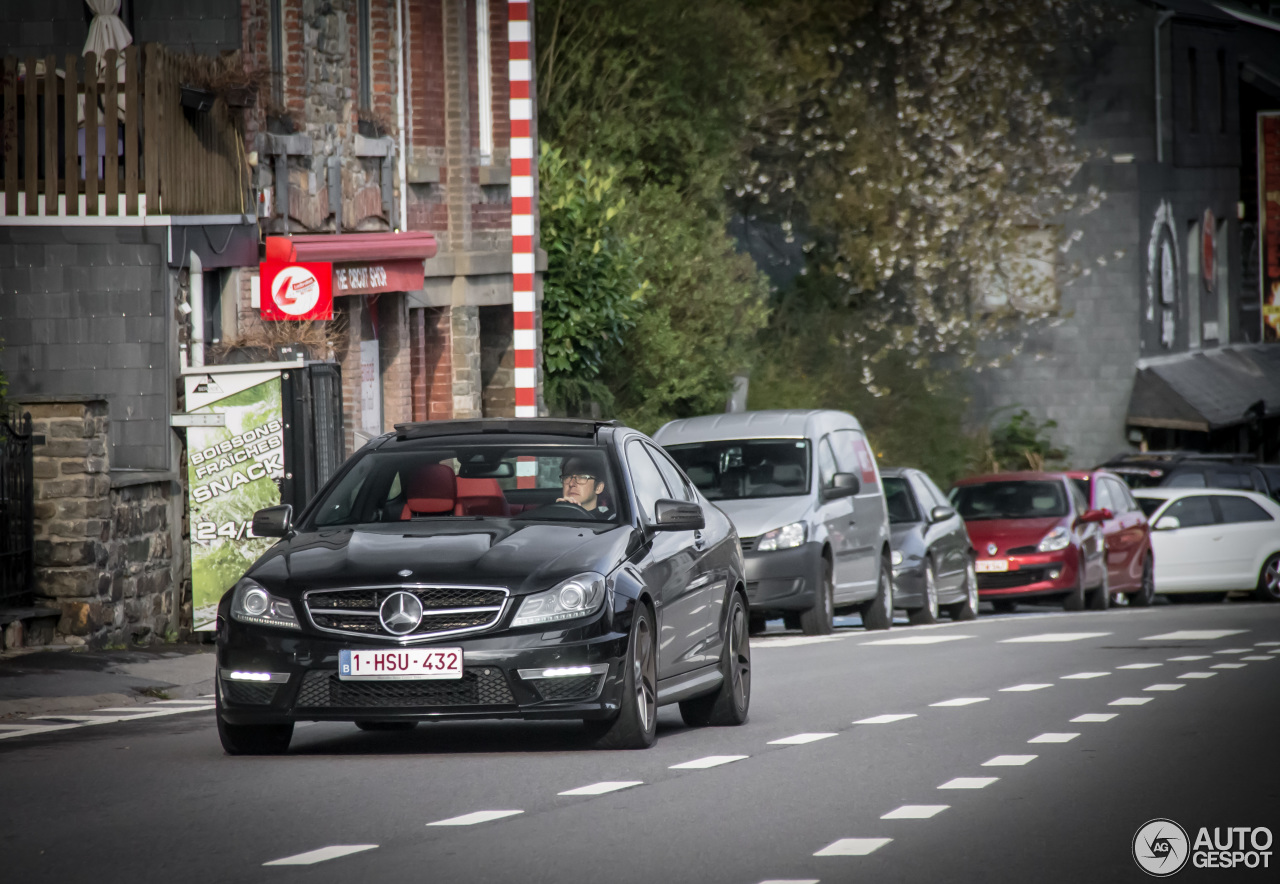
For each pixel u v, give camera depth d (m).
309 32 70.06
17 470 50.72
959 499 89.25
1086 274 149.12
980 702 41.81
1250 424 170.38
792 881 21.83
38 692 42.72
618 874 22.17
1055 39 143.50
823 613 64.38
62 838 24.47
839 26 127.50
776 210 127.00
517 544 32.22
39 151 57.84
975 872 22.42
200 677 47.03
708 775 30.05
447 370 84.19
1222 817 26.41
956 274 133.88
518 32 71.81
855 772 30.53
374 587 30.98
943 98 133.38
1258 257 172.50
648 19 105.12
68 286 57.00
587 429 35.88
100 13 65.50
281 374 56.41
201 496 56.16
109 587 52.47
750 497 65.50
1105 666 51.22
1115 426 151.75
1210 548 100.31
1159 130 153.62
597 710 31.38
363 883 21.61
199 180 59.25
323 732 37.03
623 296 94.19
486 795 27.86
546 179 92.69
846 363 128.38
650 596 33.16
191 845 23.92
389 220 77.00
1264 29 169.62
